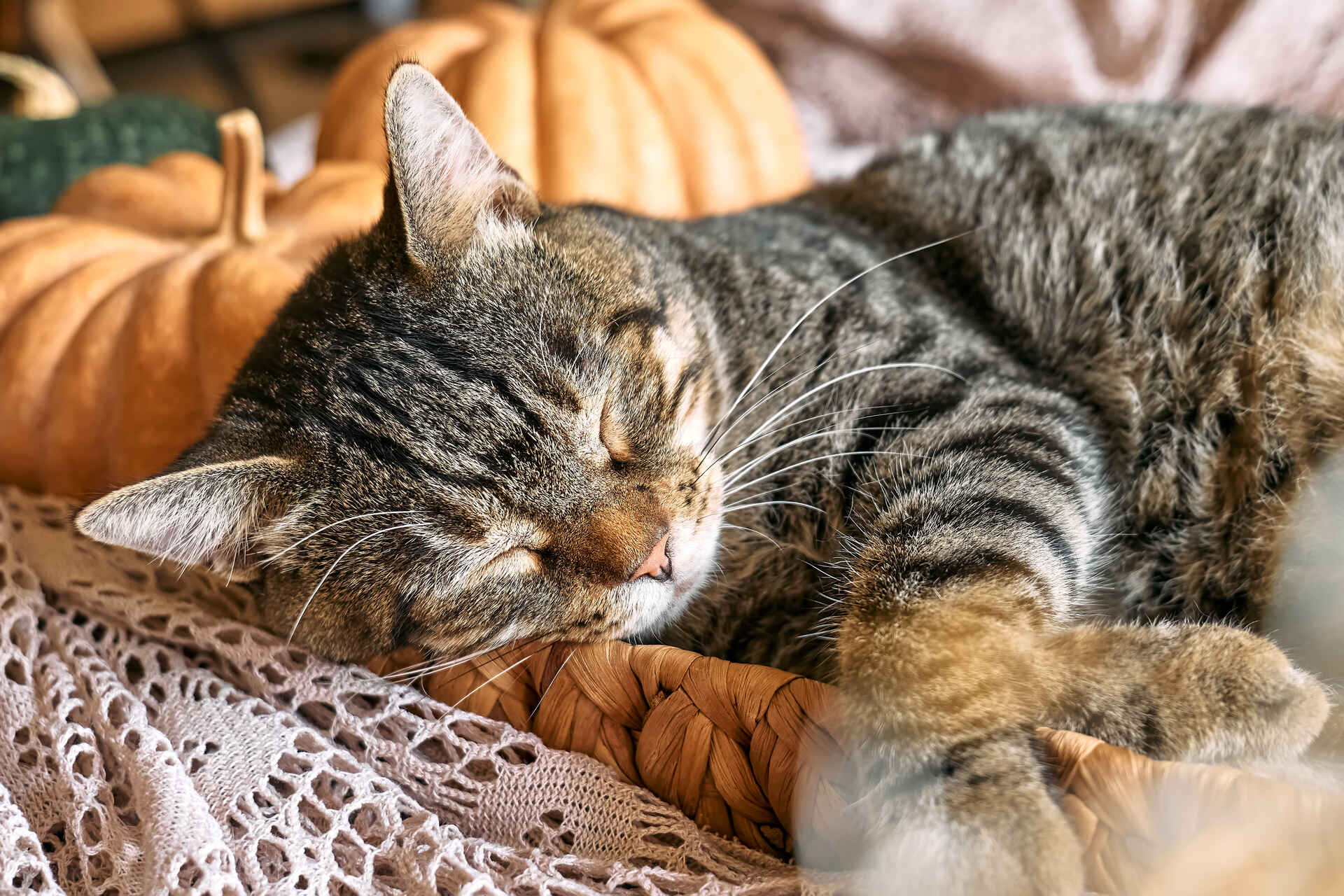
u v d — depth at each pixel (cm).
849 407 54
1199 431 55
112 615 53
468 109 71
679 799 47
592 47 75
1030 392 53
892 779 44
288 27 181
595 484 51
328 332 52
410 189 50
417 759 48
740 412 55
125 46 175
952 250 61
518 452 50
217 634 52
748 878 45
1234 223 55
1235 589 53
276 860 46
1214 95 77
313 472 51
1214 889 41
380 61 75
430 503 50
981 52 83
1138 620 51
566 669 49
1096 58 82
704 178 74
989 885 42
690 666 47
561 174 71
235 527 52
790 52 90
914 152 64
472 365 50
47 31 137
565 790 47
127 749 48
